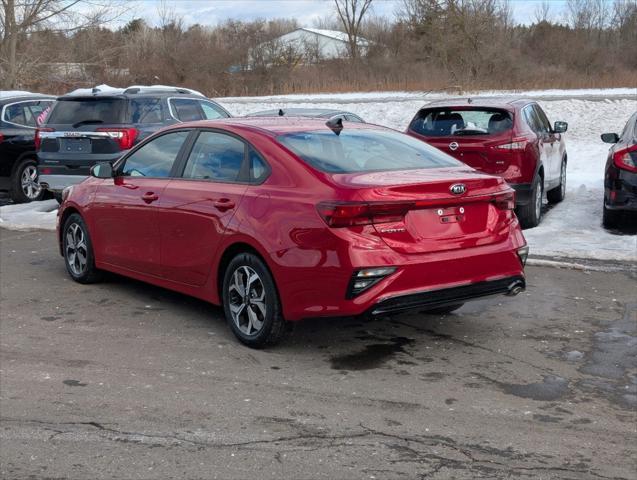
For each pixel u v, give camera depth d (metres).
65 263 8.09
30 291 7.61
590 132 21.23
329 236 5.16
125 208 7.00
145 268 6.88
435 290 5.31
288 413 4.65
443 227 5.40
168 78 43.69
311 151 5.79
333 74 42.69
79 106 11.16
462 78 36.38
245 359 5.61
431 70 39.59
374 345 5.90
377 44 49.69
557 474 3.89
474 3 37.72
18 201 13.40
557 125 11.61
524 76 36.25
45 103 13.96
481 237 5.56
